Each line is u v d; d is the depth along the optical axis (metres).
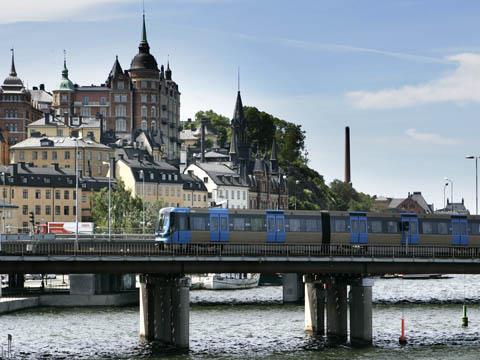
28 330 157.25
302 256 138.25
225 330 157.50
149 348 136.12
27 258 124.62
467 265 146.12
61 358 127.06
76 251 127.88
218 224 148.12
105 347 137.12
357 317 141.75
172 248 137.75
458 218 162.00
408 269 144.12
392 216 158.50
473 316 178.75
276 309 190.25
